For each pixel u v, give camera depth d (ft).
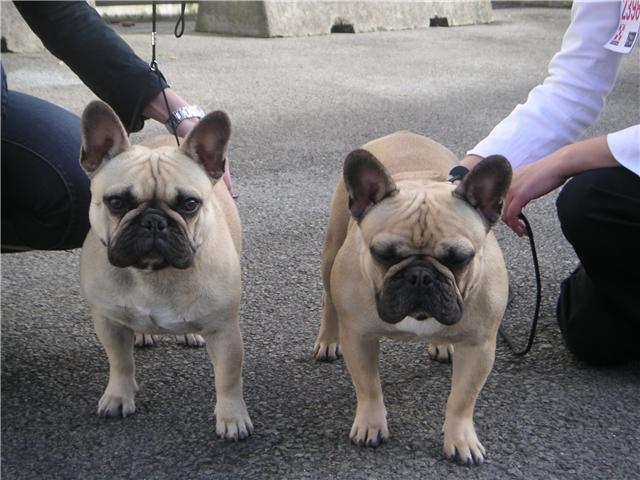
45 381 4.34
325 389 4.35
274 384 4.38
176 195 3.72
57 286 5.40
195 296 3.83
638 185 4.20
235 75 11.73
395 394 4.33
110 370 4.17
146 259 3.63
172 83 11.07
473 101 10.41
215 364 3.97
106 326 4.00
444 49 14.39
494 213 3.76
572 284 4.60
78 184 4.34
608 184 4.23
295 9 15.69
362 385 3.93
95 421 4.03
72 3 4.62
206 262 3.84
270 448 3.86
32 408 4.11
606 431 3.97
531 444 3.88
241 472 3.69
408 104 10.21
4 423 3.98
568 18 18.97
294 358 4.63
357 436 3.90
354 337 3.90
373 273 3.70
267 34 15.34
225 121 3.91
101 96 4.75
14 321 4.93
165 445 3.86
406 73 12.17
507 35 16.25
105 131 3.82
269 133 8.81
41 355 4.58
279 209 6.68
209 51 13.61
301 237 6.17
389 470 3.72
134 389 4.18
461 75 12.05
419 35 16.12
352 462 3.77
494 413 4.11
